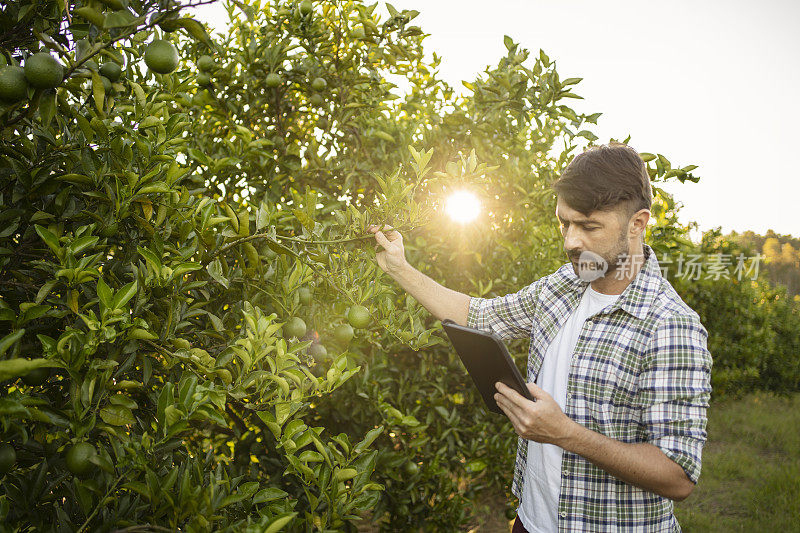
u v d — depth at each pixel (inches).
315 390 64.8
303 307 84.4
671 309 56.5
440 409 129.4
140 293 58.6
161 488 52.8
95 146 72.6
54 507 58.9
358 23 122.7
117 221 61.7
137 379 71.9
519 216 145.7
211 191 109.9
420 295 80.0
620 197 54.9
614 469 52.5
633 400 57.2
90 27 58.0
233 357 69.1
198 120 110.8
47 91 50.1
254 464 104.9
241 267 74.2
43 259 62.8
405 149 125.8
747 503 182.1
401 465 117.7
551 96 97.7
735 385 327.3
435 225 132.0
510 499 141.0
